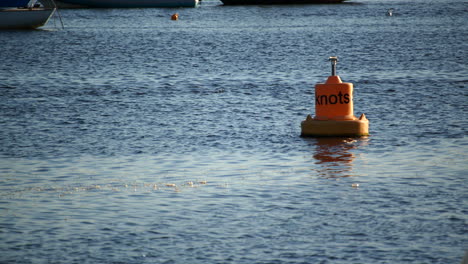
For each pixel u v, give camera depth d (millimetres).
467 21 180625
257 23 183500
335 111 45219
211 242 25047
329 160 37938
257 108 57406
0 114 55969
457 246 24203
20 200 30859
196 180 33906
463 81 72125
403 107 56688
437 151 39812
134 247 24703
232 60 101438
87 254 24125
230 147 42094
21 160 39375
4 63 100688
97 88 72375
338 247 24344
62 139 45594
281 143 43000
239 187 32375
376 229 26078
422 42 124938
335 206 29031
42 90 71062
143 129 48875
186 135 46344
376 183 32625
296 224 26797
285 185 32594
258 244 24781
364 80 75312
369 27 165250
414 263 22844
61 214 28625
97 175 35406
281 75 82500
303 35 145625
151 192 31781
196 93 67500
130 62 100250
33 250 24609
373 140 43375
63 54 113562
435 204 29031
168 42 134000
